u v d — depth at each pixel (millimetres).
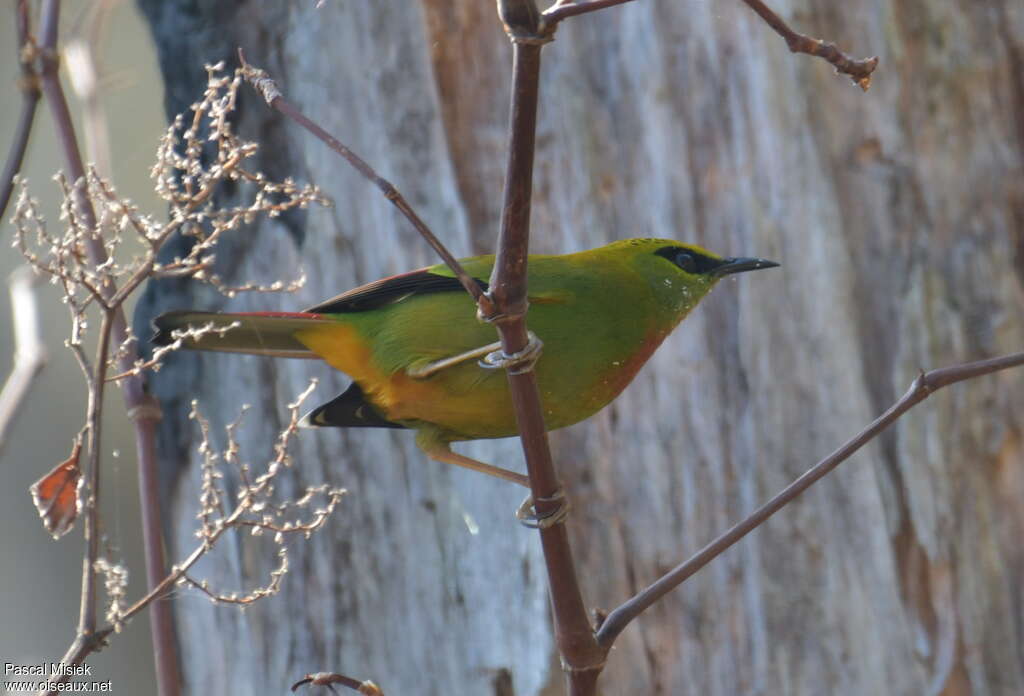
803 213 10703
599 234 10906
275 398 10789
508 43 10891
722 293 10727
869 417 10648
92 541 5941
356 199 10875
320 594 10703
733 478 10594
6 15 19078
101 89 11516
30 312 8656
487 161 10883
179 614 11008
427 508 10719
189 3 11156
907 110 10922
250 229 10914
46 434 18828
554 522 6234
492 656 10500
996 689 10445
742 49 10781
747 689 10500
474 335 8352
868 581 10500
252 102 11000
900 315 10766
